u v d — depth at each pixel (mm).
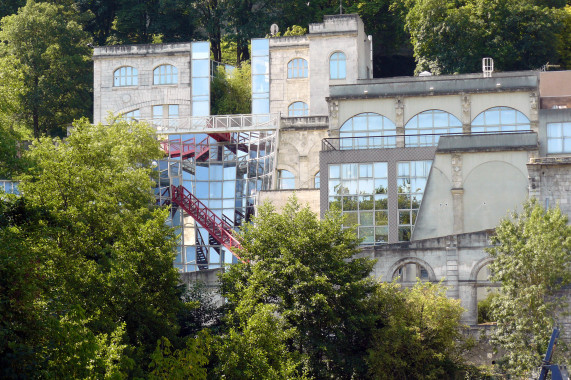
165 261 136625
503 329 152250
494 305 154000
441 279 162375
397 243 167875
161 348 133875
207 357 134250
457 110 196250
